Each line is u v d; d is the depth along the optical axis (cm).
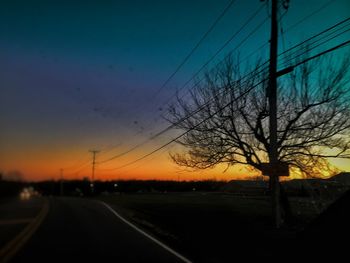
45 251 1222
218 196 4853
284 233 1533
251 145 2091
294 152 1956
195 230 1789
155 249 1334
